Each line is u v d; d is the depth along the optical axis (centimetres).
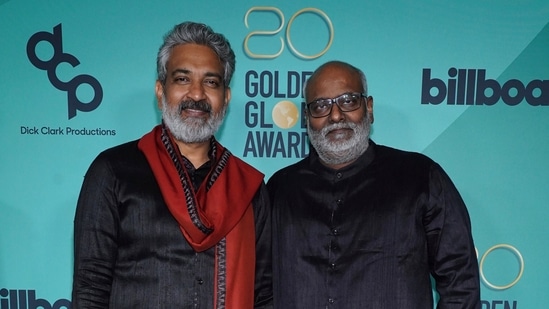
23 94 175
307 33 176
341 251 127
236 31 175
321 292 126
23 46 174
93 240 111
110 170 116
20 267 180
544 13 175
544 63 176
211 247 118
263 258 132
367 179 133
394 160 136
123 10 173
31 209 178
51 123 176
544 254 181
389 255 125
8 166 177
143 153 121
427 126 178
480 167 179
